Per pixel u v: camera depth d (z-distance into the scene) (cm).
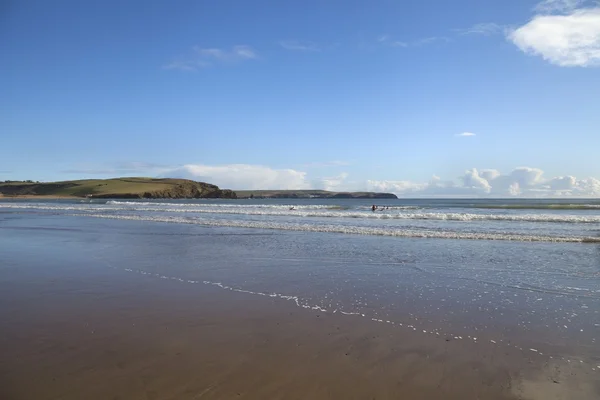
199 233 1805
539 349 483
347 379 404
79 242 1497
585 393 377
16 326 566
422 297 724
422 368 430
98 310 645
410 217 2709
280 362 444
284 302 692
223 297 725
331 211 3669
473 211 3634
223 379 402
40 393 373
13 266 1032
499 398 369
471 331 546
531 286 805
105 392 374
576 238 1529
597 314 620
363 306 666
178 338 518
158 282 846
